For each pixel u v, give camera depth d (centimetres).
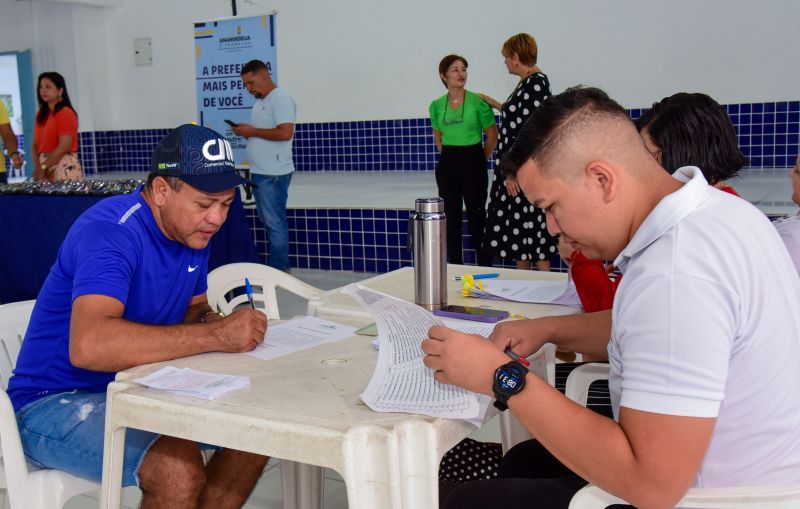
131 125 1058
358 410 116
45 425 155
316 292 218
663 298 96
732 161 165
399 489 109
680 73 734
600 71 763
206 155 157
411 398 119
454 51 827
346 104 892
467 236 535
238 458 161
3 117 646
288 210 588
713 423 94
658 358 95
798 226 155
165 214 161
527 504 120
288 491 178
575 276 173
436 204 177
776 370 99
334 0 874
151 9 1011
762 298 98
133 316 164
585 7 758
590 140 104
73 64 1040
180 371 136
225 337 147
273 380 132
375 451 109
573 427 102
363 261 569
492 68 813
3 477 155
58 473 153
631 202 105
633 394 96
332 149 910
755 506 100
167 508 142
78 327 148
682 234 98
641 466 96
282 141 532
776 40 695
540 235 455
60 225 395
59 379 163
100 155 1070
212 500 159
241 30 618
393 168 885
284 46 909
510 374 107
